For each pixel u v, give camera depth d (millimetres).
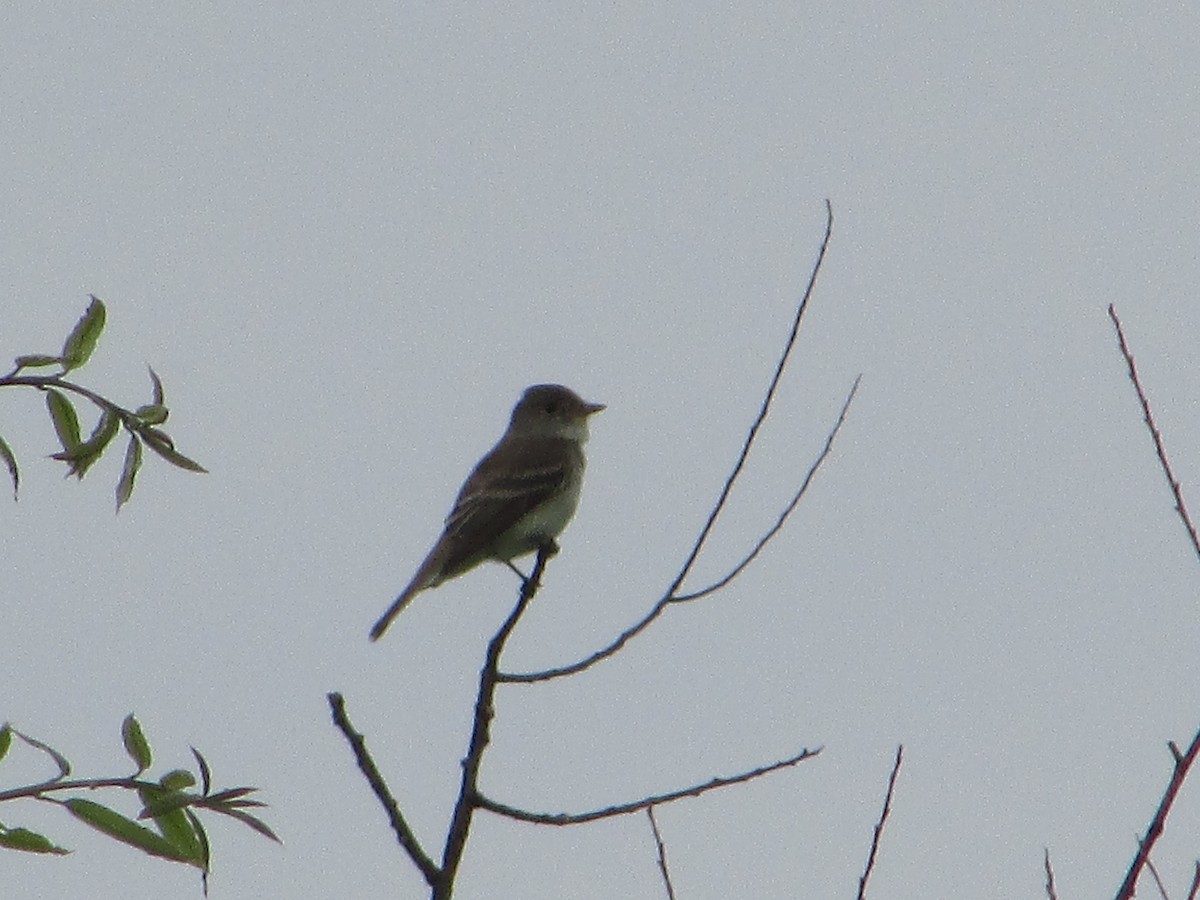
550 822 9422
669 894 9414
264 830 7852
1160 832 8148
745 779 9766
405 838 8984
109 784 7766
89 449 8711
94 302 9078
